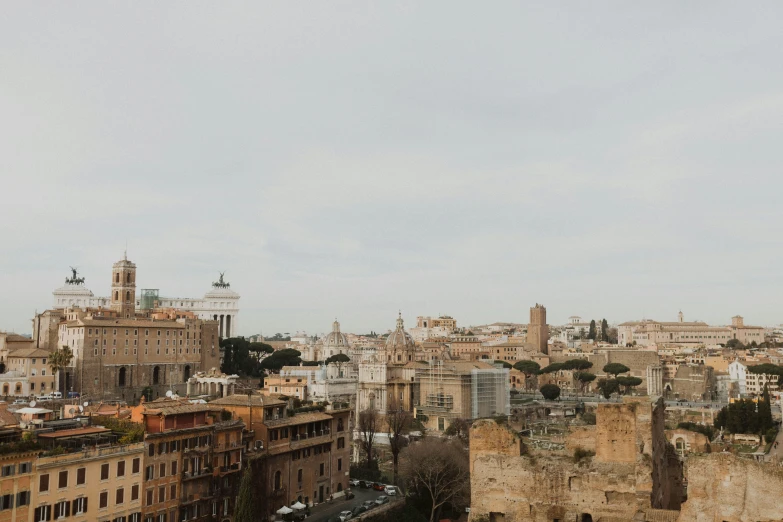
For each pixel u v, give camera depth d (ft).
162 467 367.25
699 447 525.34
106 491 336.70
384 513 431.43
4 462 291.99
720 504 275.39
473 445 332.19
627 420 312.91
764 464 270.26
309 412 502.79
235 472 403.95
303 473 461.78
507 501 323.98
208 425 398.83
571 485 315.37
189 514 380.99
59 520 313.53
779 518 264.72
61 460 314.96
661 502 339.16
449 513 467.93
